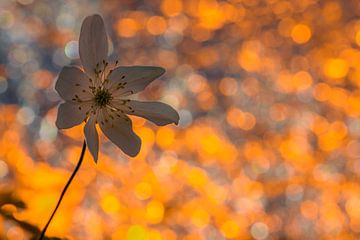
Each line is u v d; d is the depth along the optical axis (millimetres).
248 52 3057
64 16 3045
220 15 3078
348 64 2947
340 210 2518
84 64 459
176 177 2189
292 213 2494
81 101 458
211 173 2578
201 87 2891
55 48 2979
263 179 2564
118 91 464
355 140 2701
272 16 3117
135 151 461
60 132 2346
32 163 2096
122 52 3080
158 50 3080
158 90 2875
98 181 1880
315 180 2582
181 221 1823
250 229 2322
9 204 510
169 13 3086
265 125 2793
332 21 3117
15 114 2521
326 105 2834
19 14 3000
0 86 2783
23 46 2934
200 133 2631
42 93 2756
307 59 3051
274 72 3006
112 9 3133
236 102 2891
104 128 460
